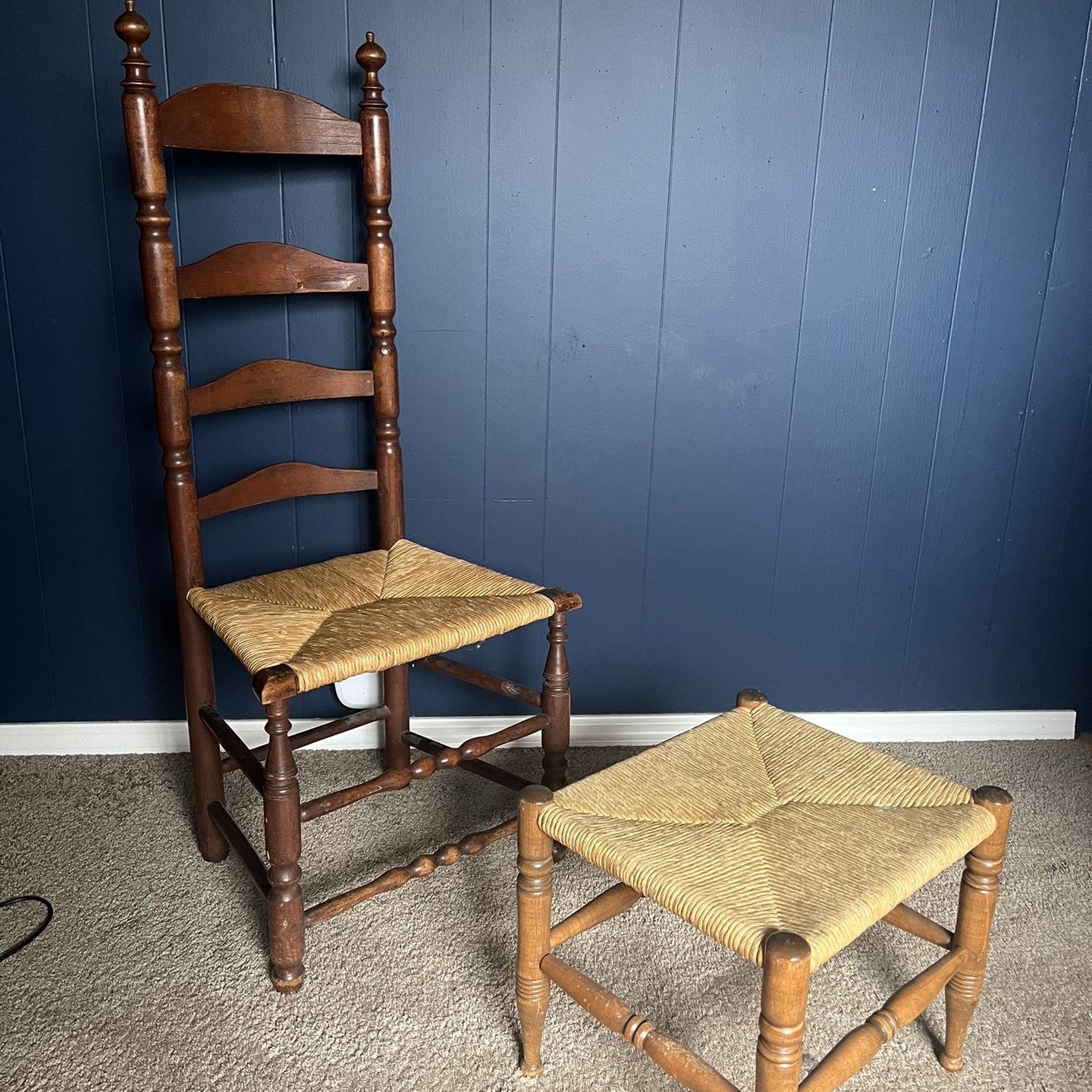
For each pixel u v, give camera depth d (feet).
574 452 6.05
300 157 5.42
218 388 4.99
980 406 6.15
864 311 5.91
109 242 5.49
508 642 6.43
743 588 6.42
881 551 6.40
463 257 5.65
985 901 4.00
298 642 4.62
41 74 5.21
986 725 6.76
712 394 6.00
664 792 4.08
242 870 5.41
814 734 4.50
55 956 4.78
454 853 4.96
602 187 5.59
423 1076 4.22
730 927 3.30
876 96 5.55
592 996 3.87
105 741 6.39
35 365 5.65
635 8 5.32
